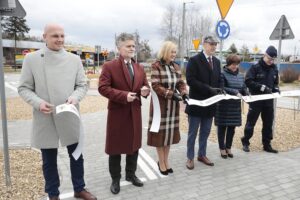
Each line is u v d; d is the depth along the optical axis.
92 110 10.72
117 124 3.74
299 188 4.05
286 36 6.10
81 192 3.69
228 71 5.13
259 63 5.41
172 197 3.77
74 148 3.54
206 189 4.00
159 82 4.12
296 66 26.31
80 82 3.42
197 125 4.64
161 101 4.16
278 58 6.27
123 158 5.23
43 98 3.21
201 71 4.48
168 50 4.12
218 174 4.52
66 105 3.09
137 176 4.45
